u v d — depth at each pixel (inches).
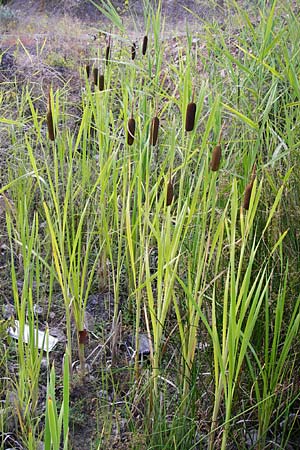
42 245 102.2
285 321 71.7
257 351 70.7
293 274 71.2
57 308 94.6
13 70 168.2
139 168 73.2
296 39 93.5
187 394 68.1
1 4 308.8
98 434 69.2
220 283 74.9
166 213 70.2
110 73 102.7
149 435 64.9
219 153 61.6
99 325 92.3
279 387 65.6
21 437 68.8
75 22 257.4
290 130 82.3
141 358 79.8
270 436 71.6
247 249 75.5
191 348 67.1
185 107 72.1
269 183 80.3
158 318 67.6
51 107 73.1
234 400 68.4
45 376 82.0
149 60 105.1
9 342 81.0
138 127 89.3
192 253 73.7
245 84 99.0
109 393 79.1
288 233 77.5
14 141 110.2
